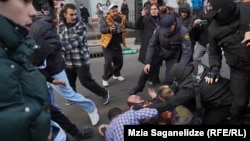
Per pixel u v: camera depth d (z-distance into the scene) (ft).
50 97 11.53
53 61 11.87
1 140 3.71
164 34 13.88
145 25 18.37
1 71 3.69
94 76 22.99
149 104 10.36
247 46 9.73
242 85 10.40
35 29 10.44
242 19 9.75
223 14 9.64
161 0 18.58
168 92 10.61
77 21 14.58
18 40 3.93
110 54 19.56
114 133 9.18
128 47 33.24
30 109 3.91
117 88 19.51
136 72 23.36
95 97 17.94
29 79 4.04
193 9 35.96
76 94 13.37
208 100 10.14
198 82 9.87
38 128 4.03
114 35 19.21
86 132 12.62
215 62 10.61
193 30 17.83
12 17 3.90
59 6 32.65
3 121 3.68
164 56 14.44
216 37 10.44
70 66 15.35
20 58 3.96
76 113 15.78
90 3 45.98
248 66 10.17
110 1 45.98
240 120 10.90
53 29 11.59
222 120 10.48
